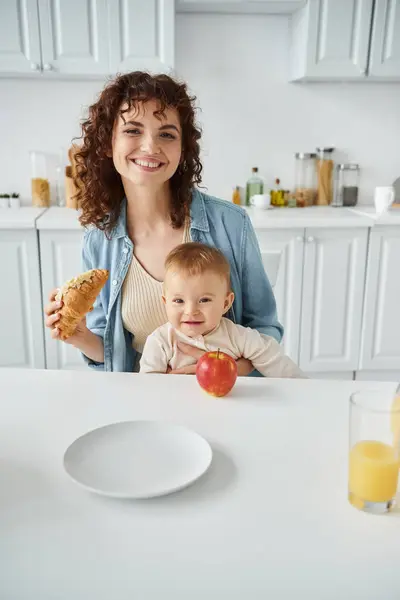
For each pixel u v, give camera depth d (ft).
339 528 2.09
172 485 2.34
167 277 4.05
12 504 2.22
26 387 3.29
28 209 9.05
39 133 9.37
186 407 3.05
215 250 4.13
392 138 9.82
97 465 2.46
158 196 4.43
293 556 1.94
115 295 4.47
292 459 2.55
